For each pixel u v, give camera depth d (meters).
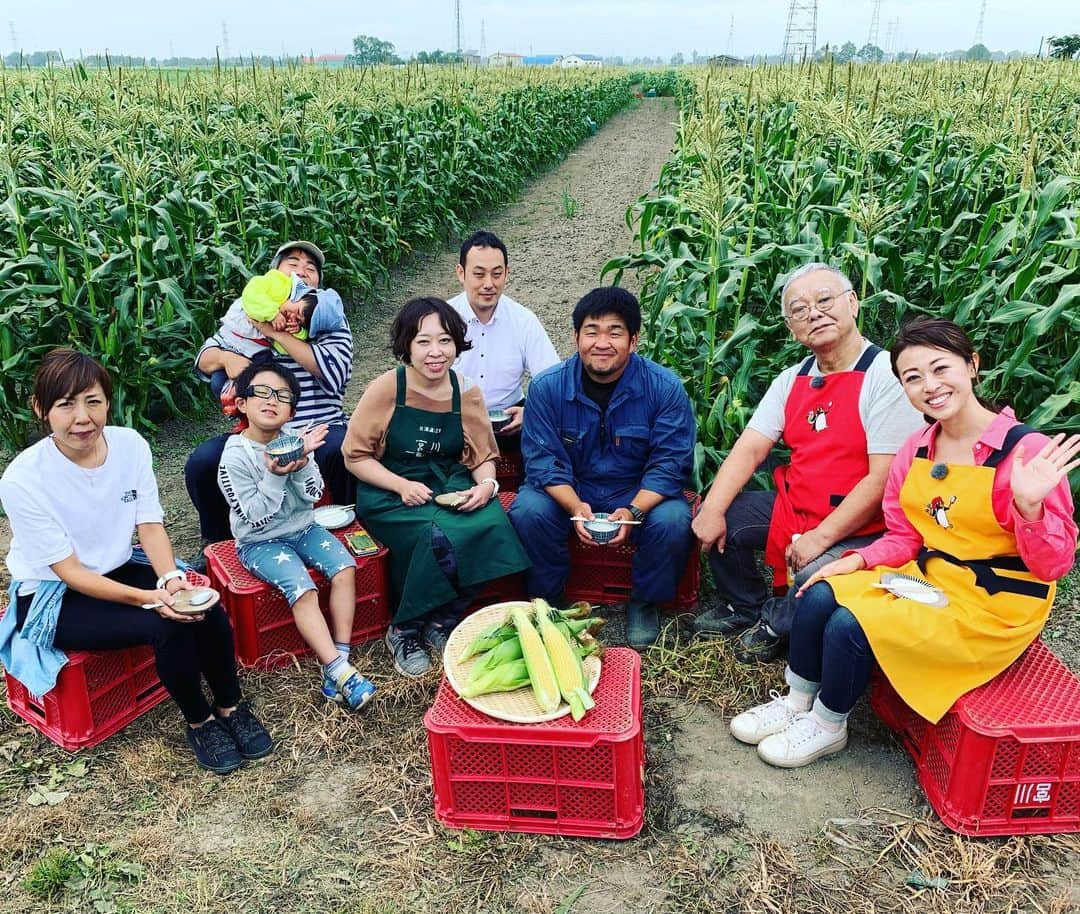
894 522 3.01
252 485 3.37
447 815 2.80
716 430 4.55
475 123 13.09
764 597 3.76
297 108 10.27
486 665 2.84
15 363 5.24
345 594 3.49
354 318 8.45
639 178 17.20
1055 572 2.58
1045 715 2.56
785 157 8.00
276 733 3.25
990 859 2.58
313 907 2.54
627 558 3.86
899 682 2.72
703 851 2.70
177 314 6.18
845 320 3.25
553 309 8.77
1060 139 5.90
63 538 2.93
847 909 2.48
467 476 3.92
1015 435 2.63
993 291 4.99
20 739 3.20
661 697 3.44
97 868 2.67
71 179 5.53
